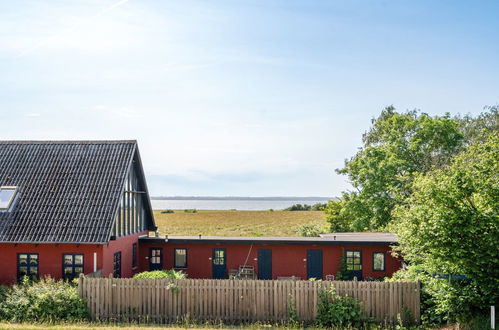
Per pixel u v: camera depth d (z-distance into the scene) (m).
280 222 71.69
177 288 18.02
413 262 20.78
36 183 24.92
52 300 17.69
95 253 22.69
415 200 16.72
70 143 27.02
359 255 26.64
